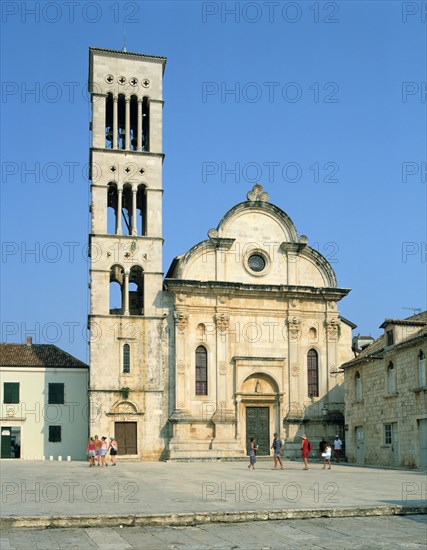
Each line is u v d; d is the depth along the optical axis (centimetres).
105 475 4466
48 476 4391
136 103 7169
